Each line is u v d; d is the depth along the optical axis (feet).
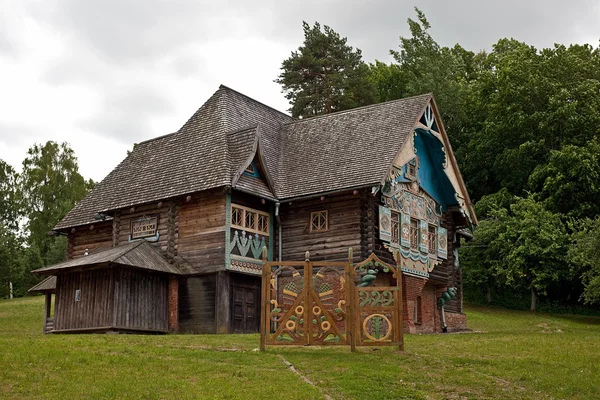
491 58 219.41
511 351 68.69
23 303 154.40
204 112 115.55
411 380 53.57
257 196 101.04
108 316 93.91
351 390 49.47
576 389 52.65
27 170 229.25
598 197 155.84
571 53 182.09
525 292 173.47
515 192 174.70
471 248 160.97
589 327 126.52
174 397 46.52
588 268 142.31
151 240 104.88
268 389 48.83
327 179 102.01
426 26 213.05
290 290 65.41
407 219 106.63
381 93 212.64
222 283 96.89
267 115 122.01
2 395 46.21
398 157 102.32
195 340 72.49
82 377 51.08
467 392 51.08
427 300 113.91
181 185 102.73
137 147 124.06
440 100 193.06
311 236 102.27
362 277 95.76
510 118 168.04
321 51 205.98
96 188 121.80
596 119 162.09
